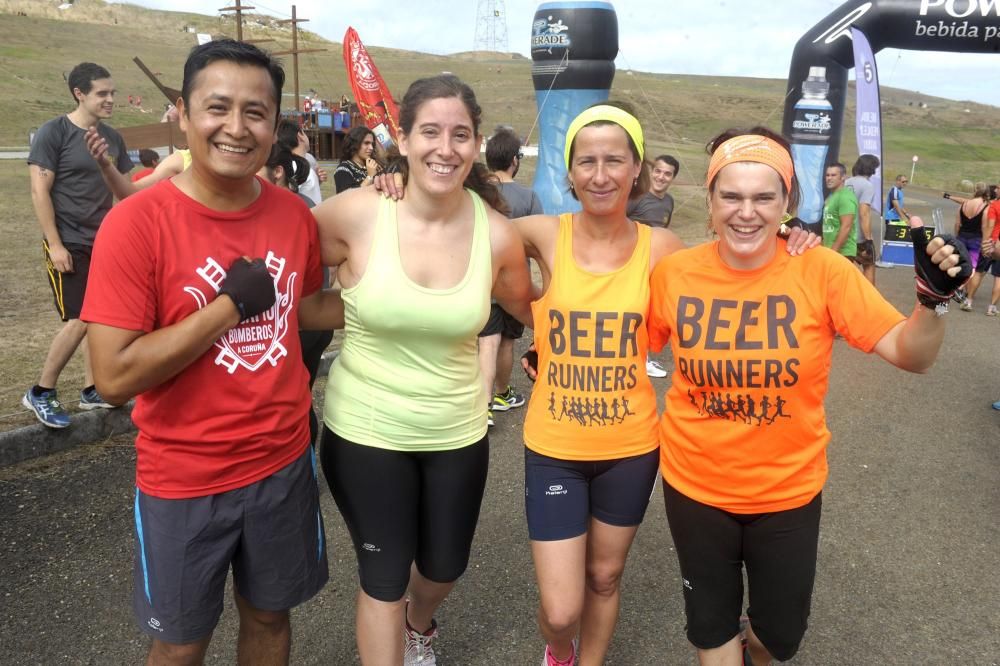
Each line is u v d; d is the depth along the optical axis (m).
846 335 2.04
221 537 1.99
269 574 2.10
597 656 2.54
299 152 5.11
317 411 4.96
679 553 2.26
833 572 3.35
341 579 3.18
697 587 2.21
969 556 3.52
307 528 2.17
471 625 2.91
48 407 4.14
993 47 9.94
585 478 2.40
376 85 10.38
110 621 2.80
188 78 1.82
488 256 2.28
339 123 24.45
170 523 1.93
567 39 9.28
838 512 3.95
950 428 5.31
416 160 2.12
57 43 61.53
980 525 3.84
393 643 2.31
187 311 1.88
